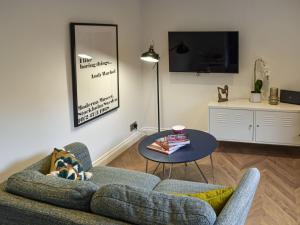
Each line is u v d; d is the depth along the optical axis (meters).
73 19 3.34
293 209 2.99
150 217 1.63
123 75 4.43
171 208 1.63
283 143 4.20
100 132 3.96
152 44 4.87
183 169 3.90
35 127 2.94
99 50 3.76
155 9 4.76
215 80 4.71
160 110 5.05
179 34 4.61
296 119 4.07
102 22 3.84
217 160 4.14
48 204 1.93
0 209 2.00
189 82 4.82
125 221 1.71
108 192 1.78
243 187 1.96
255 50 4.47
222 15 4.50
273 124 4.18
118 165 4.11
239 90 4.64
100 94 3.85
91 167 2.98
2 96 2.59
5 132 2.64
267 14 4.33
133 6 4.59
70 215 1.81
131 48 4.60
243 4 4.39
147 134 5.18
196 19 4.62
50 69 3.07
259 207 3.03
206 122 4.88
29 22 2.79
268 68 4.46
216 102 4.53
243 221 1.95
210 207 1.64
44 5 2.94
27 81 2.82
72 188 1.90
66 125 3.35
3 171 2.65
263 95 4.56
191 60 4.65
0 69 2.55
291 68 4.39
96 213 1.80
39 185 2.00
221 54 4.51
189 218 1.57
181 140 3.24
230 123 4.34
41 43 2.94
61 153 2.64
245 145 4.64
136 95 4.88
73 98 3.40
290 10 4.24
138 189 1.78
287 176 3.65
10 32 2.62
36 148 2.97
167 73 4.89
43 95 3.01
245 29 4.45
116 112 4.32
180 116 4.98
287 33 4.31
